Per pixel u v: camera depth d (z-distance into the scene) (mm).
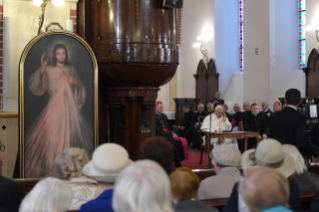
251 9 14164
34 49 5434
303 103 8773
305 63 13992
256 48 14055
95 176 2482
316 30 12602
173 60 5992
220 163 3438
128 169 1573
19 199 3068
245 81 14359
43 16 5586
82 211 2457
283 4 14047
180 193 2420
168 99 18406
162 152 2961
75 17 6121
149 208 1479
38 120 5410
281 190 1808
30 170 5340
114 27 5809
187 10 18031
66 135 5504
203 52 17031
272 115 4863
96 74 5602
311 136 8547
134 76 5898
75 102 5551
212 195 3342
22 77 5355
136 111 6254
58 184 2057
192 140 12422
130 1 5770
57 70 5512
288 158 3008
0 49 5918
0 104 5945
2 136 5805
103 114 6492
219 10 16562
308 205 3949
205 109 16797
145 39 5793
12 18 5934
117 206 1536
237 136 7969
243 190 1874
